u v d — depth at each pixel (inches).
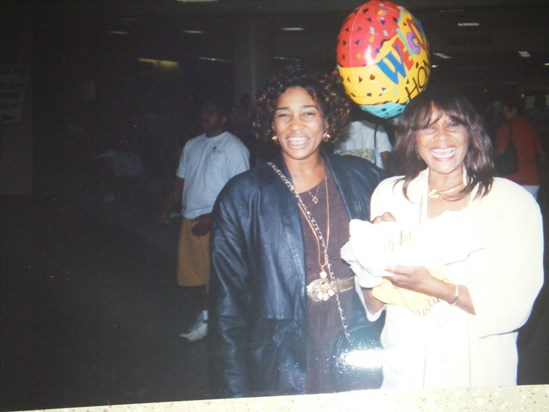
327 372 93.4
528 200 82.2
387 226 81.7
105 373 172.2
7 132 275.6
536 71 391.5
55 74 278.8
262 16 248.7
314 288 94.0
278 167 97.6
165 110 336.2
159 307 233.0
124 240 304.2
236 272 97.4
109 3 266.5
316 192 96.5
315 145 95.8
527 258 81.2
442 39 310.5
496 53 335.9
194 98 341.7
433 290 81.4
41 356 186.2
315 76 96.6
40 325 213.5
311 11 248.8
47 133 278.2
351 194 96.3
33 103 276.7
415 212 85.2
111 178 304.5
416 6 231.9
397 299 84.1
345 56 90.3
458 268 82.1
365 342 93.8
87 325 214.2
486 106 244.5
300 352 94.0
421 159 86.1
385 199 88.1
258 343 95.7
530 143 240.7
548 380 140.6
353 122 163.9
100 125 297.7
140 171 320.5
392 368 87.4
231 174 189.0
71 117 283.3
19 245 266.5
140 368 175.8
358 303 94.4
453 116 81.4
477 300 81.3
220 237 97.4
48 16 271.0
